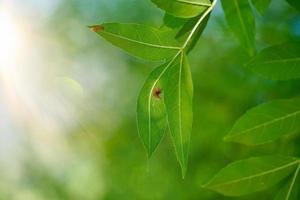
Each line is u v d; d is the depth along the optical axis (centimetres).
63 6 212
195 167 181
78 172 214
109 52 206
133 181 200
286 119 81
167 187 193
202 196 181
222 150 176
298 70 83
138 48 79
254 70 83
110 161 207
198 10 79
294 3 82
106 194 207
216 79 172
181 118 79
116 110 207
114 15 199
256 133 81
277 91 165
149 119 79
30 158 222
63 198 219
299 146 156
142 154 203
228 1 85
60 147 216
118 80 207
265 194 156
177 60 79
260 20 166
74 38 207
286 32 166
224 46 170
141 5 192
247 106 172
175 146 78
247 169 80
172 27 81
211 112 176
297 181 81
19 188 228
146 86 79
